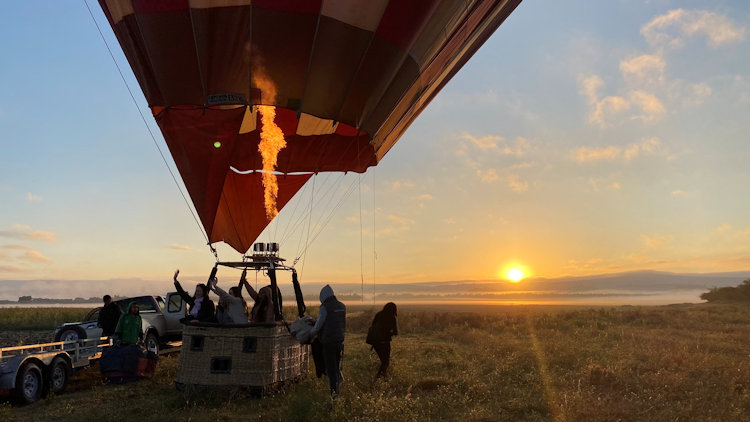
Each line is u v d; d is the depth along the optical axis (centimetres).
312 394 785
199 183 1054
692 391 820
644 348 1325
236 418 740
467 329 2091
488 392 848
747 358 1145
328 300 875
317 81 962
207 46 918
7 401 944
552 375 988
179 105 986
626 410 712
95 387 1055
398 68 1014
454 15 1024
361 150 1392
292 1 896
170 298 1565
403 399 797
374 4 920
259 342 877
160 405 827
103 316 1298
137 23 914
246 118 1335
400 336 1916
